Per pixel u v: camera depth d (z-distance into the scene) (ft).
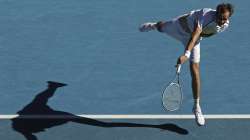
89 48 141.59
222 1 165.48
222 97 124.26
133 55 139.13
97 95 123.95
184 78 129.90
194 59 110.52
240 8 161.68
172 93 109.81
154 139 108.27
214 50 141.69
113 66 134.62
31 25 151.43
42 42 143.54
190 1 165.37
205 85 128.36
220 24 106.93
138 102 121.90
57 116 115.65
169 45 143.23
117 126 112.68
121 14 158.10
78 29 150.10
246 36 148.46
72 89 125.70
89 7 161.27
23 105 119.55
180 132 110.63
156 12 159.63
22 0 163.94
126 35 147.74
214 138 108.99
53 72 131.75
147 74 131.95
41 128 111.34
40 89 125.29
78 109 118.73
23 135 108.99
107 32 148.97
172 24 116.47
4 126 111.75
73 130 110.93
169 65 135.23
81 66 134.31
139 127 112.27
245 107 120.88
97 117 115.85
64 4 162.50
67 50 140.46
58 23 152.76
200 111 112.68
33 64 134.51
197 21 107.76
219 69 134.41
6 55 137.69
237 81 130.21
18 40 144.15
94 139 108.06
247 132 111.14
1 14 156.15
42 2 163.12
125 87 127.13
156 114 117.29
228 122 114.73
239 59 138.62
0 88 125.49
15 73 130.93
